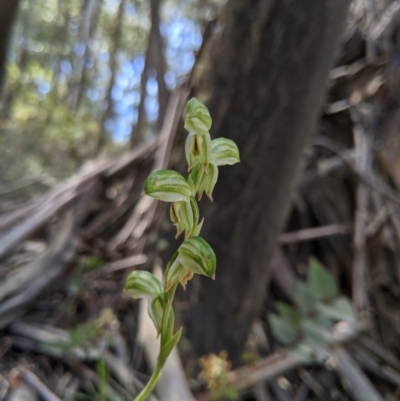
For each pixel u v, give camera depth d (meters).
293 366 0.33
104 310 0.34
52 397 0.28
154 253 0.33
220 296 0.31
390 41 0.48
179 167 0.32
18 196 0.67
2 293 0.36
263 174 0.28
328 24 0.26
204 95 0.29
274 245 0.31
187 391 0.26
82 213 0.42
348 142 0.50
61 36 1.52
